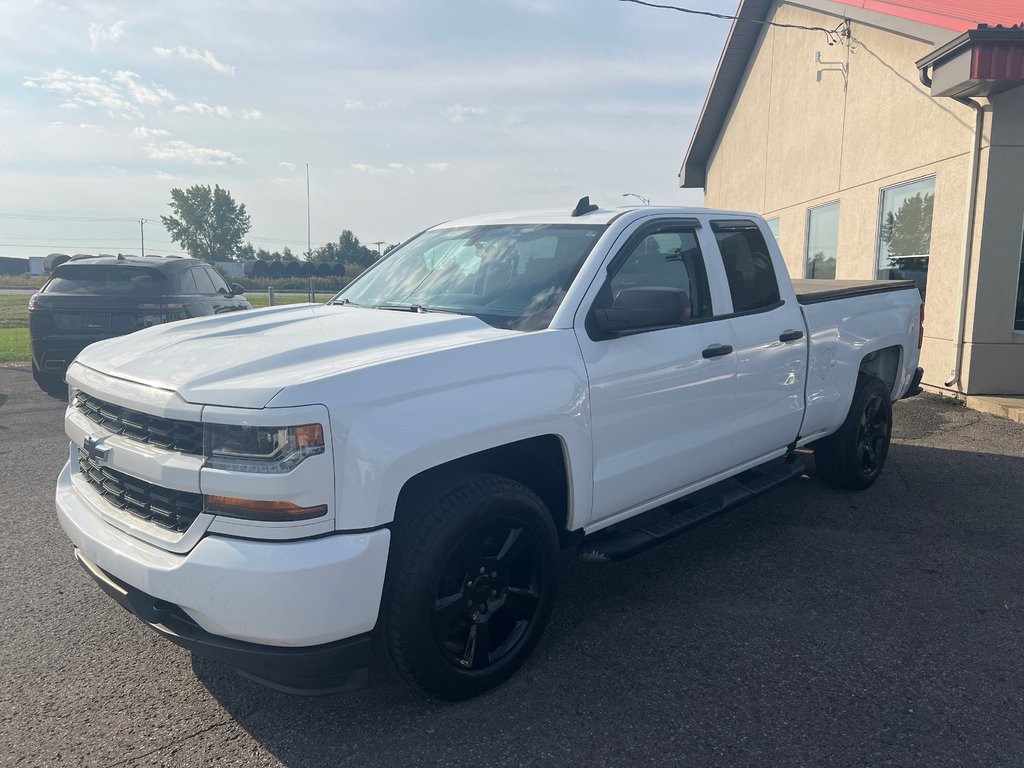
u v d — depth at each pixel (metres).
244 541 2.50
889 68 10.12
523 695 3.06
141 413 2.80
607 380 3.40
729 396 4.14
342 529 2.55
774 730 2.81
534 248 3.84
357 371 2.63
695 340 3.89
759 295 4.50
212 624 2.51
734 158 16.62
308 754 2.72
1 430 7.93
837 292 5.19
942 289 9.08
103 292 9.54
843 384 5.16
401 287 4.14
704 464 4.08
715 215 4.35
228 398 2.54
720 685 3.12
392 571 2.74
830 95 11.85
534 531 3.12
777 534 4.80
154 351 3.12
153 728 2.88
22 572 4.30
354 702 3.04
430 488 2.86
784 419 4.63
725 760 2.65
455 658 2.94
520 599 3.18
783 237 13.88
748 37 15.10
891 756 2.67
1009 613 3.72
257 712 2.97
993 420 7.84
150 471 2.68
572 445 3.25
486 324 3.40
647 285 3.80
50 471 6.33
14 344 16.11
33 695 3.10
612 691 3.08
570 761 2.66
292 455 2.46
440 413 2.77
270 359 2.81
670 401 3.75
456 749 2.73
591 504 3.42
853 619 3.68
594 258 3.57
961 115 8.63
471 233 4.28
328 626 2.51
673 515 4.11
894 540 4.68
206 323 3.66
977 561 4.35
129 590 2.80
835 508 5.27
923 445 6.91
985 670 3.21
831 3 11.12
